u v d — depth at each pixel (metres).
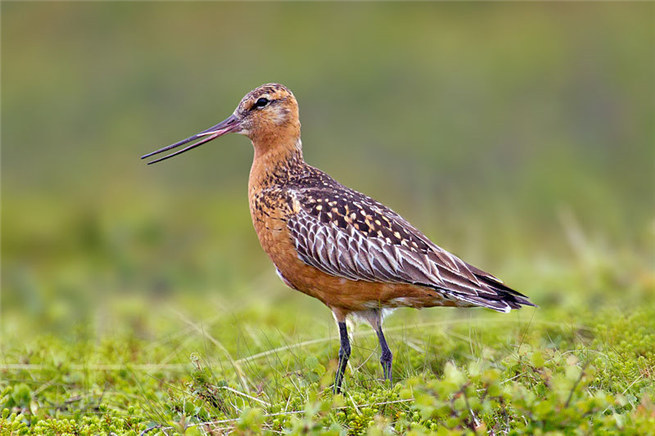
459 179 22.34
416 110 25.09
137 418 7.35
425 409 5.77
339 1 29.61
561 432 5.62
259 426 6.12
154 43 28.45
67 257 18.42
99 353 9.43
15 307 14.46
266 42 27.91
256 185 8.86
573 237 12.91
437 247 8.02
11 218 20.67
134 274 16.30
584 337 8.62
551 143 23.47
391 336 8.91
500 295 7.85
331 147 24.31
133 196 22.64
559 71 25.86
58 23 29.91
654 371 7.20
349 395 6.95
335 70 26.47
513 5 28.91
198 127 25.61
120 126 25.73
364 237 7.99
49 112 26.55
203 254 17.08
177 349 9.62
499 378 6.83
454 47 27.05
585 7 28.03
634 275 11.23
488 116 24.70
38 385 8.57
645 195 20.38
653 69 25.55
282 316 11.24
